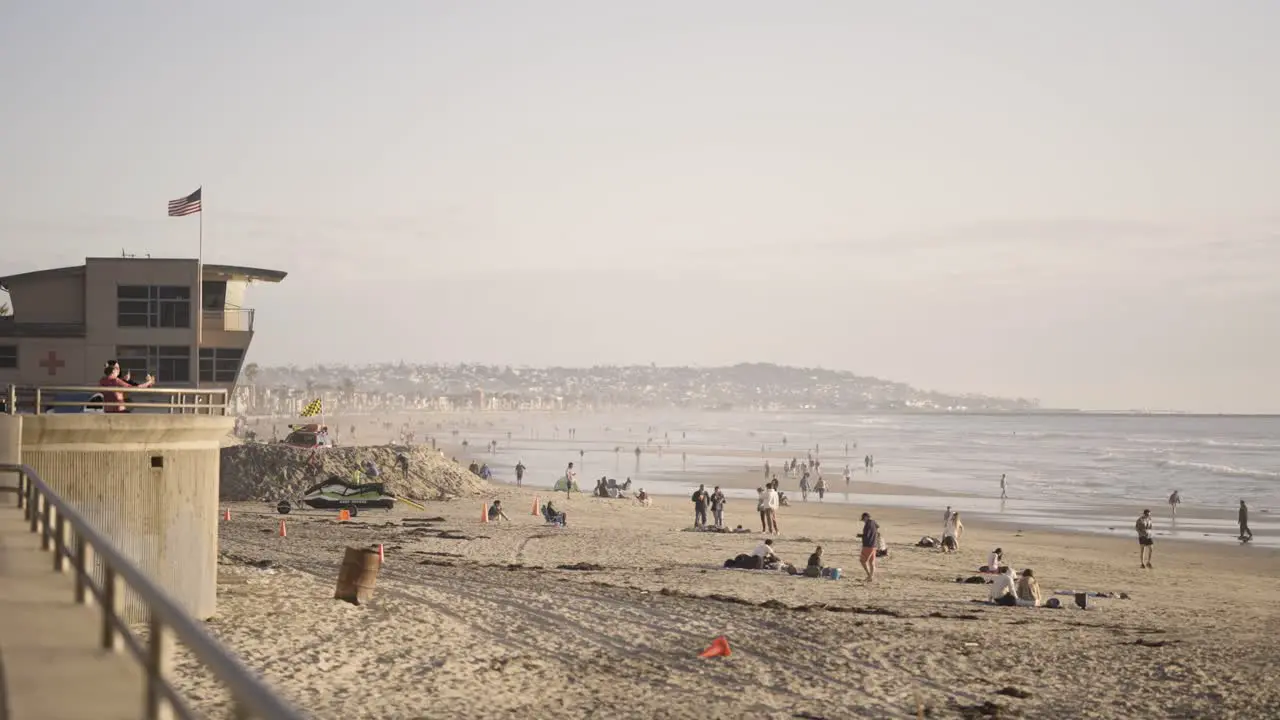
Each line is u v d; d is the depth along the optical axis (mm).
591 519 55312
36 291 52312
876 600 28844
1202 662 20953
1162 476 117375
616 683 17984
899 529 58812
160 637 4875
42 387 18688
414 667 18234
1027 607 28875
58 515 9203
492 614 23312
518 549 38938
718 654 20344
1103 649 22156
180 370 52531
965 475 120062
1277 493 94188
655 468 130375
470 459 151750
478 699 16531
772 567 34844
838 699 17578
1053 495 91938
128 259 52219
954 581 33688
